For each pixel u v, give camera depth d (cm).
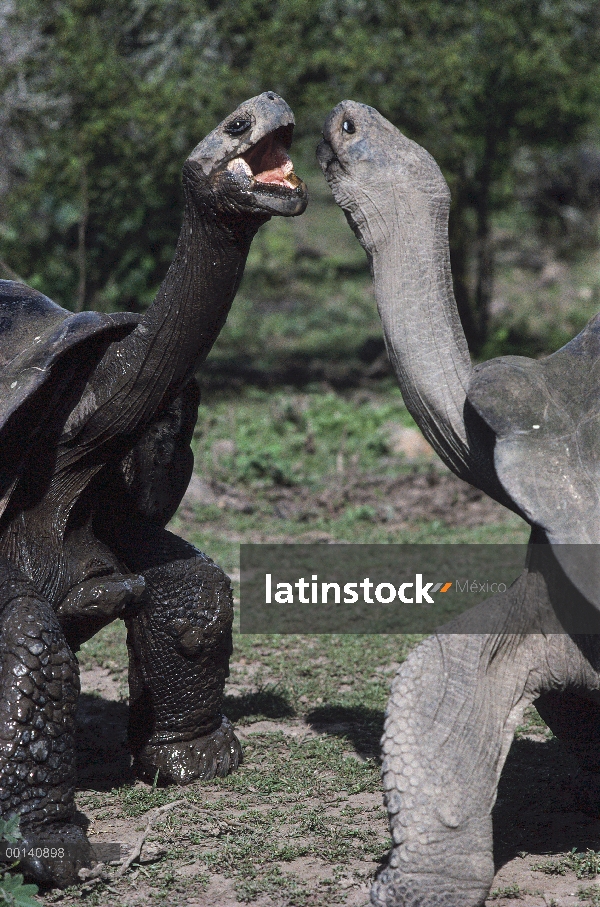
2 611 647
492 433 609
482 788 566
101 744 884
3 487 677
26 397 650
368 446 2150
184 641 778
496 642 588
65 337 677
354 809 728
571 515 564
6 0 2419
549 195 4409
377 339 3222
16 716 617
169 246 2795
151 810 732
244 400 2588
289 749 855
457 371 631
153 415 721
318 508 1808
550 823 713
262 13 2500
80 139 2389
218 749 804
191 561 798
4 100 2391
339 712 932
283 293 4019
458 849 555
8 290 776
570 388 608
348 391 2717
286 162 671
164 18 2453
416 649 590
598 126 3275
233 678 1047
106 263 2747
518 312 3566
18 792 616
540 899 602
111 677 1063
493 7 2655
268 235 4450
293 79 2486
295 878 627
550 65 2662
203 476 1916
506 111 2741
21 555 707
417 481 1919
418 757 560
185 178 672
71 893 609
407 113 2598
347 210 655
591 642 588
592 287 3938
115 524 800
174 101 2389
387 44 2539
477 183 3025
